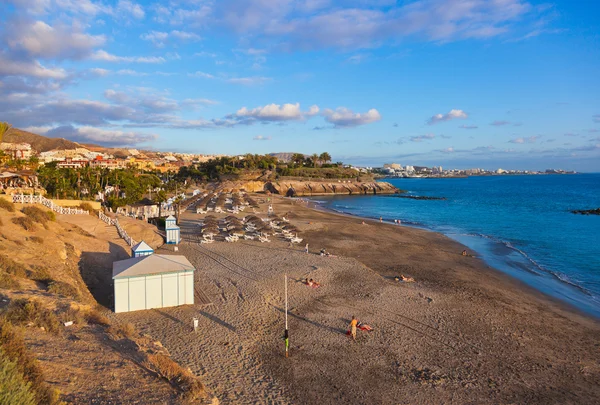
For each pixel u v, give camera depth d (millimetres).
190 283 20375
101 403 8023
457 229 56344
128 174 82438
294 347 16297
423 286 26516
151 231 40344
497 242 45719
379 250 39312
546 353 17031
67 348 10414
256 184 140750
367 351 16281
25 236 22828
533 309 22906
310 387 13359
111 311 18672
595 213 75062
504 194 142125
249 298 21812
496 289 26703
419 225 60594
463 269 32406
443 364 15539
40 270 18125
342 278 26984
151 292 19438
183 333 16656
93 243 28984
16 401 5914
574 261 36312
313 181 149375
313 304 21656
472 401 13102
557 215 74000
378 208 90875
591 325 20750
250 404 11828
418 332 18484
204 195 94125
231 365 14281
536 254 39281
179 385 9766
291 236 42656
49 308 13109
